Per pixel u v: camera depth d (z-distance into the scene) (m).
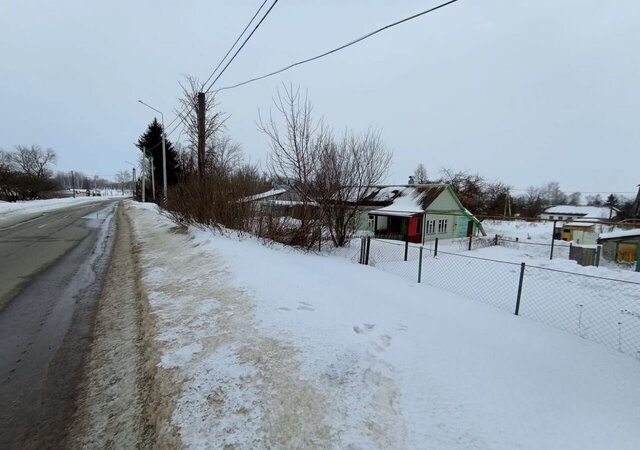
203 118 11.49
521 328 4.85
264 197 10.55
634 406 2.96
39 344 3.89
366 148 11.84
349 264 8.91
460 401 2.56
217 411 2.50
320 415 2.41
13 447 2.37
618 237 15.58
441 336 3.84
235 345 3.34
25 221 18.08
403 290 6.45
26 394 2.95
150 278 6.18
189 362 3.15
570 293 8.55
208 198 10.46
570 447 2.24
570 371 3.53
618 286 9.11
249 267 5.81
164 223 13.81
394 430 2.28
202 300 4.63
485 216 39.34
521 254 17.19
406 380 2.79
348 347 3.24
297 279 5.31
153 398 2.78
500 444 2.19
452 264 12.26
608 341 5.74
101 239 12.05
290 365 2.95
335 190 11.17
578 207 60.12
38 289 5.98
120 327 4.32
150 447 2.33
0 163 50.50
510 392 2.80
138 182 52.47
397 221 23.77
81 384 3.10
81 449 2.35
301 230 10.53
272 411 2.47
